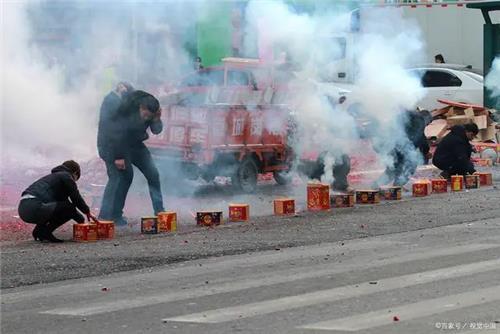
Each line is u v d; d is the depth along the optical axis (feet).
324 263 66.03
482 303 51.78
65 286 60.54
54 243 77.36
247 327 47.96
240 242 75.77
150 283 60.59
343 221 85.92
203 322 49.34
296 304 53.01
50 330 48.83
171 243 76.02
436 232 79.25
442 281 58.34
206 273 63.52
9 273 64.75
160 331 47.80
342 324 47.88
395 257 67.67
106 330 48.42
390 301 53.01
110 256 70.49
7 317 51.90
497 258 66.18
